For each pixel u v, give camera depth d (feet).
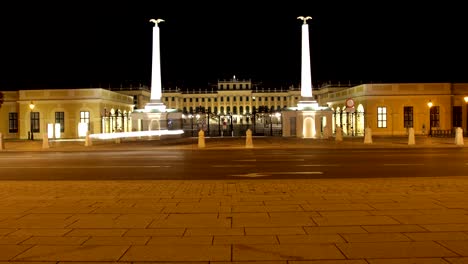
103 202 33.94
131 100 241.96
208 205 32.53
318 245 22.39
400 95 183.32
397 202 32.89
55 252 21.59
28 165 66.44
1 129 199.21
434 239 23.20
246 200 34.32
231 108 533.14
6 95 198.39
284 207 31.55
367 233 24.50
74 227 26.32
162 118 152.87
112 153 91.56
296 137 153.48
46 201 34.53
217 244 22.71
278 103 531.50
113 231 25.38
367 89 184.03
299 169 57.36
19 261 20.34
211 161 69.87
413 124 184.03
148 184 42.98
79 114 191.93
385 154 80.18
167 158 76.54
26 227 26.40
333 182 43.01
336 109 219.82
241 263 19.86
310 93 152.87
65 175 53.72
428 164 61.93
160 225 26.66
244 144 118.62
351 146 103.96
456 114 186.19
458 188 38.86
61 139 173.58
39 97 193.88
